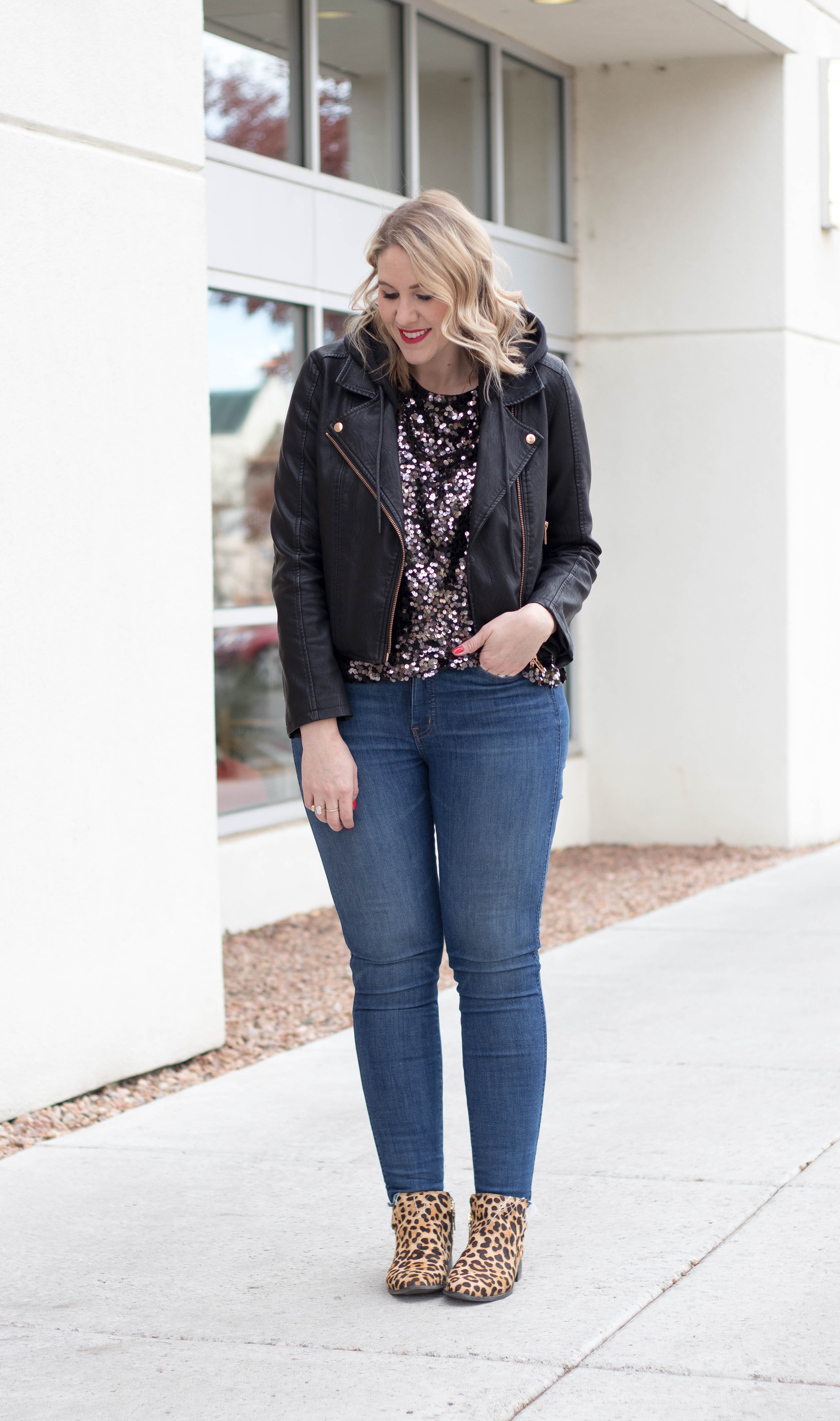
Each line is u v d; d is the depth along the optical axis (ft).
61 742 12.89
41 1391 7.91
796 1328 8.34
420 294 8.03
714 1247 9.57
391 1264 9.29
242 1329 8.60
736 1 23.44
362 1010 9.02
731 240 26.16
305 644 8.61
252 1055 14.84
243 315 20.20
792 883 23.68
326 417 8.55
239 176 19.66
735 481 26.50
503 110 25.30
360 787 8.69
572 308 27.09
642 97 26.45
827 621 28.02
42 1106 12.85
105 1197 10.93
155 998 13.98
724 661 26.89
